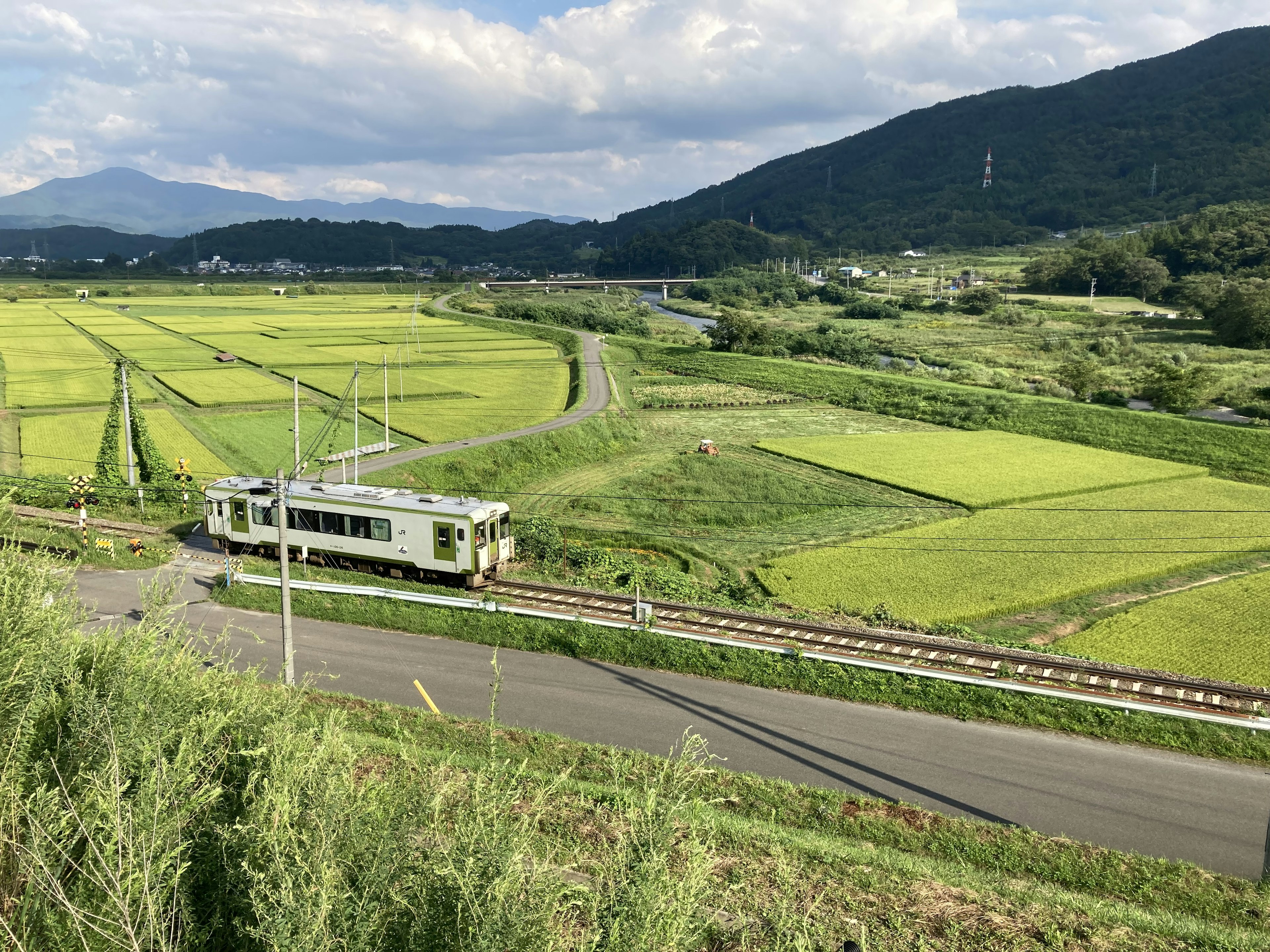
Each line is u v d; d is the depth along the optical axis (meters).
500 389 100.88
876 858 18.09
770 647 31.27
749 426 89.06
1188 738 26.52
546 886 8.78
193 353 116.75
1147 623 38.22
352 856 9.10
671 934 8.73
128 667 11.01
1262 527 53.53
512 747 23.97
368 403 89.56
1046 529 53.62
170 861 8.32
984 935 15.28
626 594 39.25
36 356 108.81
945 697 28.69
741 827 18.70
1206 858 20.94
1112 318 178.00
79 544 42.78
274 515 43.06
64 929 7.65
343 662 31.20
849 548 50.19
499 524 40.44
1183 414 89.19
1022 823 22.23
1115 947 15.27
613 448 79.50
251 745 11.09
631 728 26.72
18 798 8.41
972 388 100.44
